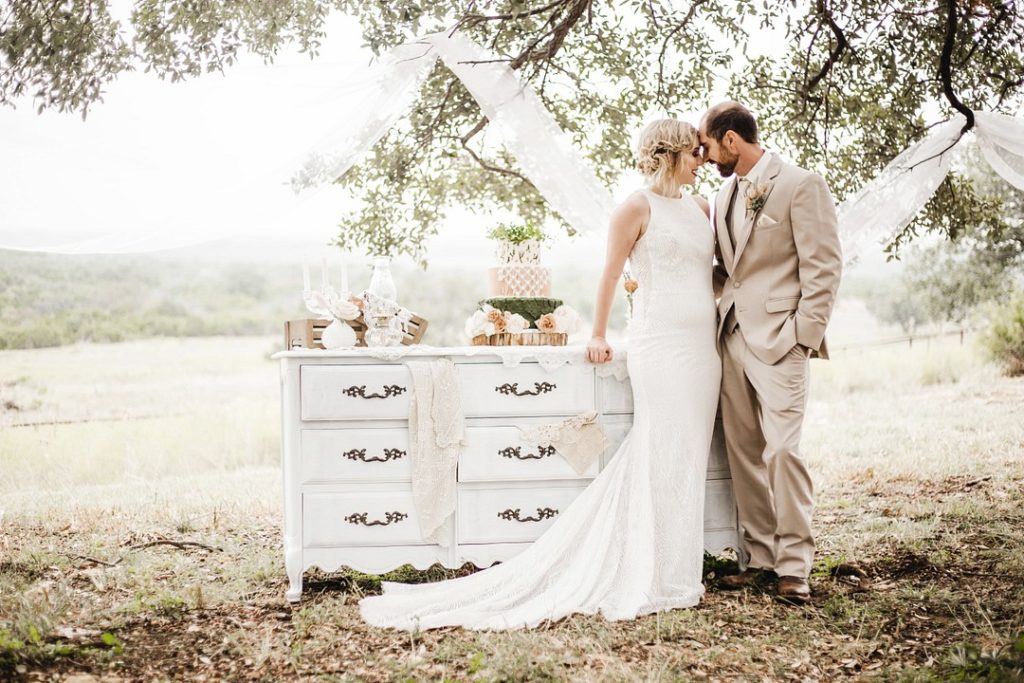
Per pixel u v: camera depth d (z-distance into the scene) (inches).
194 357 690.8
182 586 143.0
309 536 134.2
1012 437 258.8
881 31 212.7
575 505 137.4
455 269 935.7
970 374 402.0
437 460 136.3
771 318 135.5
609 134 213.8
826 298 130.8
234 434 358.0
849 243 177.3
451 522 137.8
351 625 121.8
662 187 141.1
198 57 169.2
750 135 139.9
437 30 181.8
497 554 138.6
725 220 142.6
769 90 223.9
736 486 142.9
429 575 151.2
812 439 296.7
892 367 427.2
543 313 147.4
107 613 126.9
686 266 138.9
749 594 134.3
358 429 135.9
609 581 130.0
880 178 179.0
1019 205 313.7
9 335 634.8
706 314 139.3
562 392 140.9
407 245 227.8
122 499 221.5
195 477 271.9
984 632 110.0
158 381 587.5
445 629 120.0
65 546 170.1
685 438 135.1
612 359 141.6
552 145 161.9
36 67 152.3
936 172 178.1
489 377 139.4
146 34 164.2
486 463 138.1
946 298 477.7
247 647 112.7
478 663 103.4
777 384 133.6
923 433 284.5
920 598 127.1
